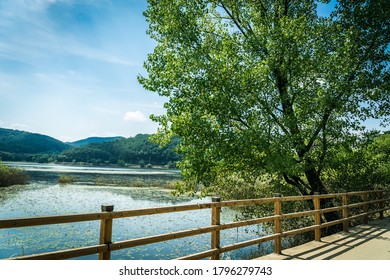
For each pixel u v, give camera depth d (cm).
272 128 1066
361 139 1138
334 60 1105
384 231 963
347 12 1209
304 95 1088
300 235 1208
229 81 1059
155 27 1252
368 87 1148
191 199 2520
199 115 1092
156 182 4209
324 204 1195
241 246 572
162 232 1348
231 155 1081
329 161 1129
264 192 1259
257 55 1159
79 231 1370
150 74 1191
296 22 1080
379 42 1186
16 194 2452
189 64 1120
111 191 2991
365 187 1316
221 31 1355
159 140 1323
